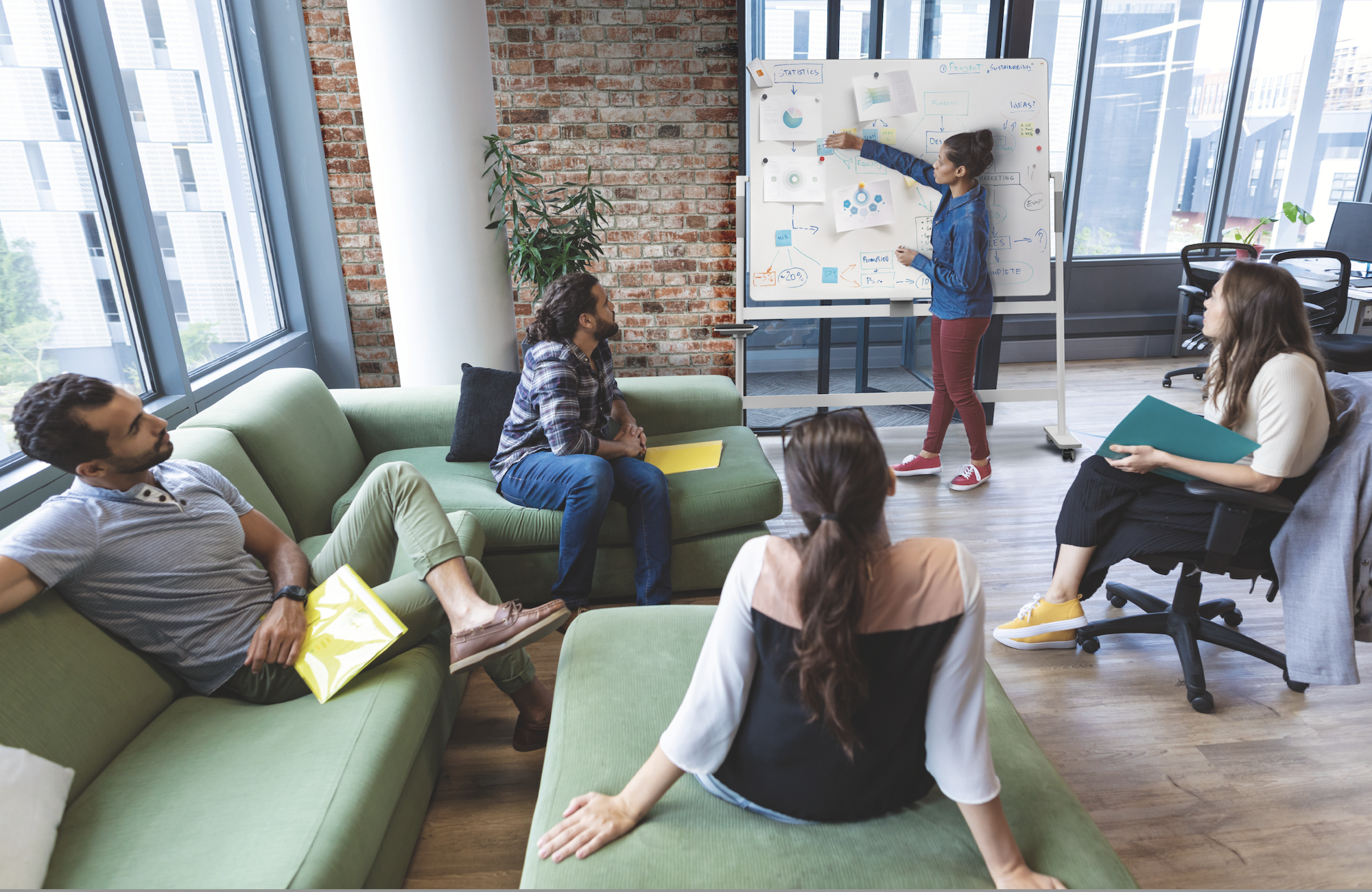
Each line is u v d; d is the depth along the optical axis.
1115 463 2.04
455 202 3.06
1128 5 5.07
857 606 0.90
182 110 3.05
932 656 0.98
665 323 4.30
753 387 4.42
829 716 0.98
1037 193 3.53
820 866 1.10
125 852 1.16
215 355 3.24
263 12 3.57
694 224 4.15
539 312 2.44
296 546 1.79
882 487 0.94
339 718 1.45
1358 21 5.21
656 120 3.98
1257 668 2.21
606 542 2.51
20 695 1.26
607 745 1.35
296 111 3.72
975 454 3.49
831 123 3.40
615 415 2.76
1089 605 2.58
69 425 1.35
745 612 1.01
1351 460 1.82
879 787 1.12
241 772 1.32
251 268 3.60
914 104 3.39
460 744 1.93
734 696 1.05
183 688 1.61
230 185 3.43
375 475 1.81
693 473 2.61
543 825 1.20
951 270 3.29
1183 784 1.78
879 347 4.38
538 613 1.67
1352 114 5.46
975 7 3.85
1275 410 1.83
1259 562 2.01
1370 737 1.93
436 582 1.71
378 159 3.01
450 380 3.26
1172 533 2.06
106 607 1.46
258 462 2.20
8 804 1.11
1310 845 1.61
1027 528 3.12
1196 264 4.84
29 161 2.19
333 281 3.98
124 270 2.56
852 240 3.51
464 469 2.67
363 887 1.26
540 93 3.91
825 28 3.87
